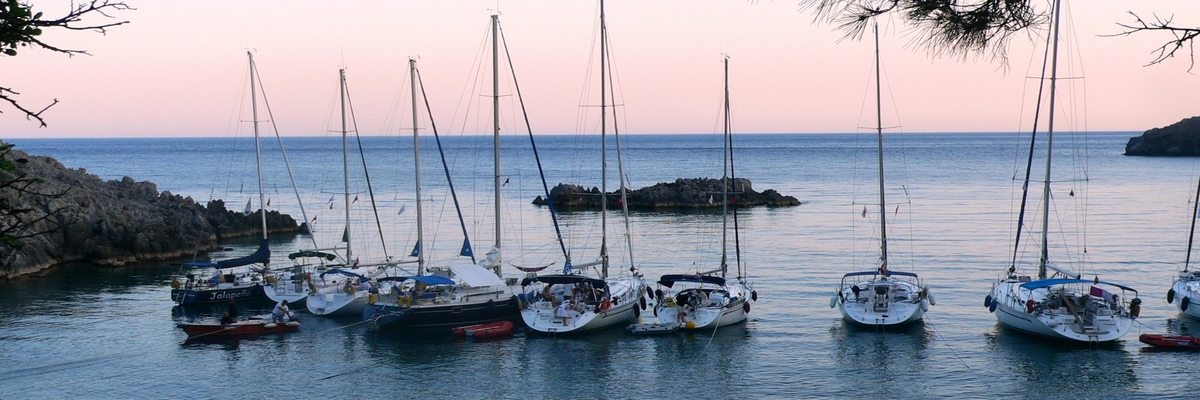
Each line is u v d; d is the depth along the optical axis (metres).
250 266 60.84
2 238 9.39
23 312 46.00
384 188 128.75
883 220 48.78
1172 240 66.62
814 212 93.94
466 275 43.53
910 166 181.00
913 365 35.12
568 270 46.78
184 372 35.19
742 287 47.34
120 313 45.81
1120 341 37.97
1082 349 36.84
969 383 32.88
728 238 72.69
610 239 73.88
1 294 51.00
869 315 40.69
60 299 49.50
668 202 103.06
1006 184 127.31
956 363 35.25
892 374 34.03
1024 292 41.38
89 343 39.50
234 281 49.59
